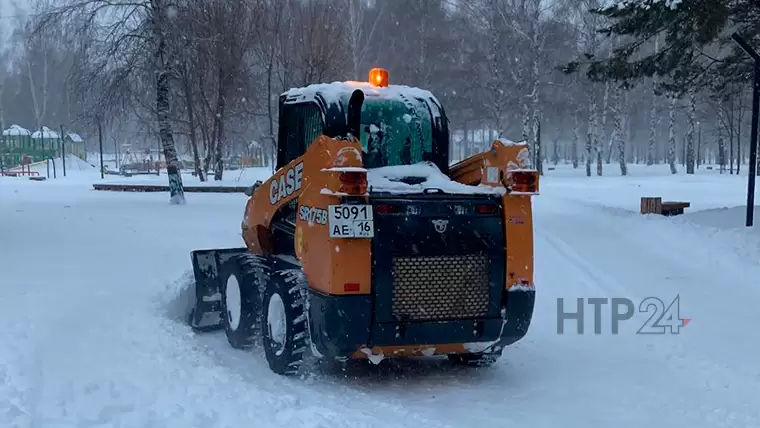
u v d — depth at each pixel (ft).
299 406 18.63
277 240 25.59
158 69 77.46
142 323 26.48
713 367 23.16
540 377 22.56
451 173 23.70
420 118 23.59
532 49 151.02
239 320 24.34
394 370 23.09
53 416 17.26
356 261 19.49
